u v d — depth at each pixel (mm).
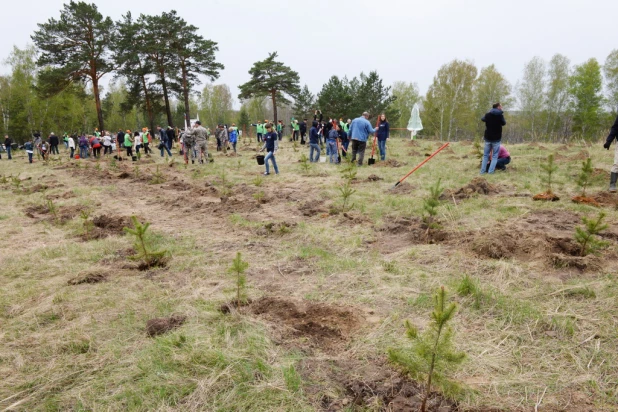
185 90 35312
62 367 2857
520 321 3164
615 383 2424
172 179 12445
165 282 4359
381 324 3258
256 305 3682
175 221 7180
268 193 9148
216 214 7480
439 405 2334
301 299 3795
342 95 37750
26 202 9828
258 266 4723
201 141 15859
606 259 4172
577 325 3049
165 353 2910
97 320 3521
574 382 2461
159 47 31766
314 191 8961
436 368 2270
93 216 7832
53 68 30766
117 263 5020
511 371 2613
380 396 2420
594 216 5789
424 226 5812
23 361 2939
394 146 18766
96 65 32062
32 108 44969
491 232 5066
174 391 2537
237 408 2373
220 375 2641
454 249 4832
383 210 6836
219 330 3229
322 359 2820
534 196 6906
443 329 3088
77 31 30188
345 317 3408
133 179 12734
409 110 65188
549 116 51312
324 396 2459
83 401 2492
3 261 5297
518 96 51594
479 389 2457
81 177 13875
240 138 34000
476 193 7410
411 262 4566
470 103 53938
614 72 45000
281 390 2496
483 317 3291
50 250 5637
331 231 5906
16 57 43188
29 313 3713
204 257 5102
